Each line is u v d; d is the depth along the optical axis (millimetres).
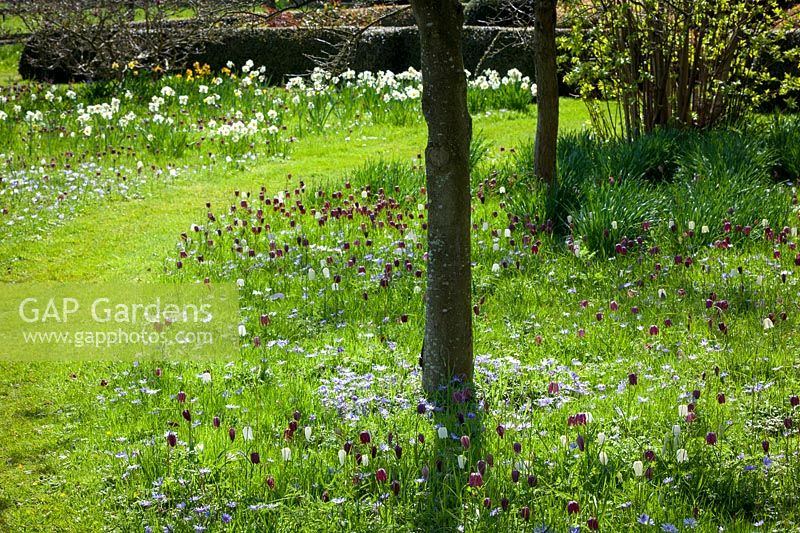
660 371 6023
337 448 5098
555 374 5980
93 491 4914
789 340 6402
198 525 4391
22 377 6516
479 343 6598
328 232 9141
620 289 7461
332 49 18750
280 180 12047
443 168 5387
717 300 7109
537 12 9102
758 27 11641
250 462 4906
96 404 5996
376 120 15367
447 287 5539
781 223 8688
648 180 10328
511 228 8844
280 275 8133
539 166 9539
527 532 4176
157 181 11906
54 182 11586
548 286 7621
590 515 4305
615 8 11297
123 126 13766
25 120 13719
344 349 6566
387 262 8195
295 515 4406
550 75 9258
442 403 5480
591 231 8320
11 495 4957
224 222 9859
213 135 13938
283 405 5707
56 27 18422
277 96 16078
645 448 4914
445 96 5285
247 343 6812
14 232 9859
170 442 4844
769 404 5492
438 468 4742
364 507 4465
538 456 4859
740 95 11562
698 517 4297
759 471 4695
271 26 19016
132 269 8664
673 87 11695
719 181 9453
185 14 21234
